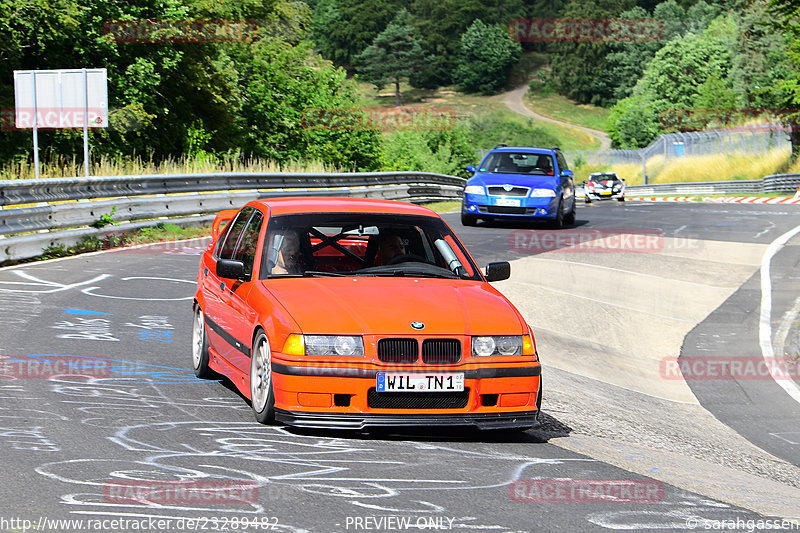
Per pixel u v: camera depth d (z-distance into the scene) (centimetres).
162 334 2953
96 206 5325
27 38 8669
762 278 5100
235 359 2111
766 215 8756
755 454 2316
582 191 16062
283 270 2098
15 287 3725
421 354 1808
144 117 9050
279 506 1370
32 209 4650
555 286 4603
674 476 1791
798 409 2941
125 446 1686
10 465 1529
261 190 7306
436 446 1827
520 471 1669
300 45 13988
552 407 2477
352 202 2350
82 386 2197
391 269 2141
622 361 3438
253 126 12581
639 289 4678
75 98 6009
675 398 2998
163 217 6066
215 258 2458
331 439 1822
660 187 19812
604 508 1457
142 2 9638
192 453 1659
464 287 2075
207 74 10469
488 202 7000
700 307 4397
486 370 1833
